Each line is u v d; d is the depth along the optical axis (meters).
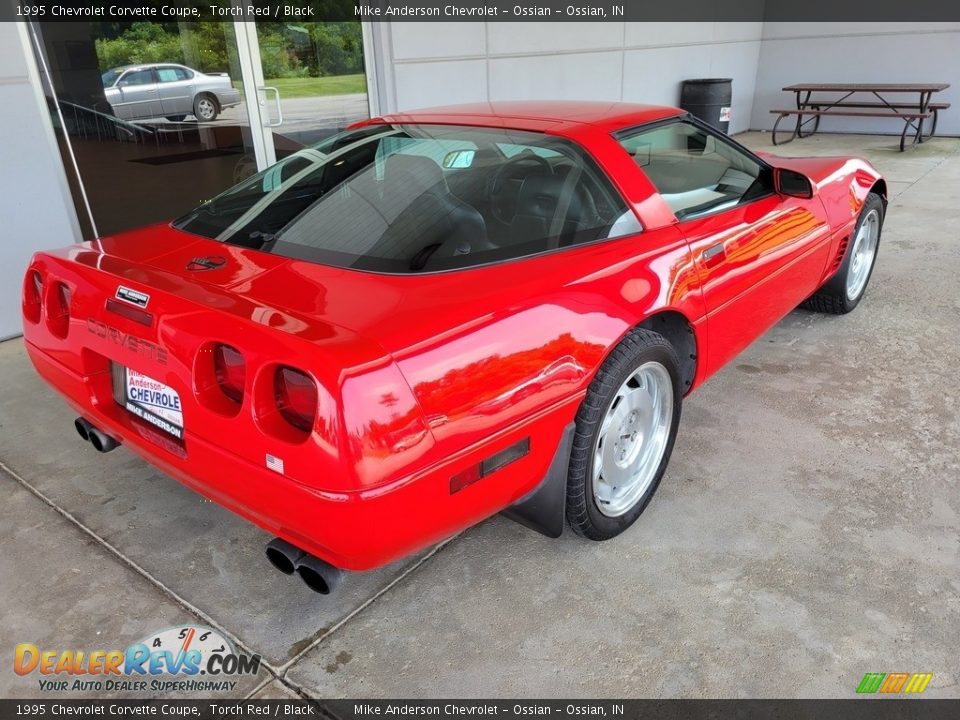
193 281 1.89
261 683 1.88
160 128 4.84
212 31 4.99
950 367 3.59
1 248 4.15
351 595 2.18
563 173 2.29
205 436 1.74
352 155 2.48
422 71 6.26
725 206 2.76
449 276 1.89
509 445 1.82
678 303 2.33
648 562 2.28
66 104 4.32
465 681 1.87
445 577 2.24
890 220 6.40
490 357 1.73
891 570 2.22
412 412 1.57
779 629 2.01
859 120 11.32
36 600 2.16
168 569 2.30
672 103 9.74
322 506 1.54
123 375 2.06
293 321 1.63
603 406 2.08
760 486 2.66
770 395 3.35
